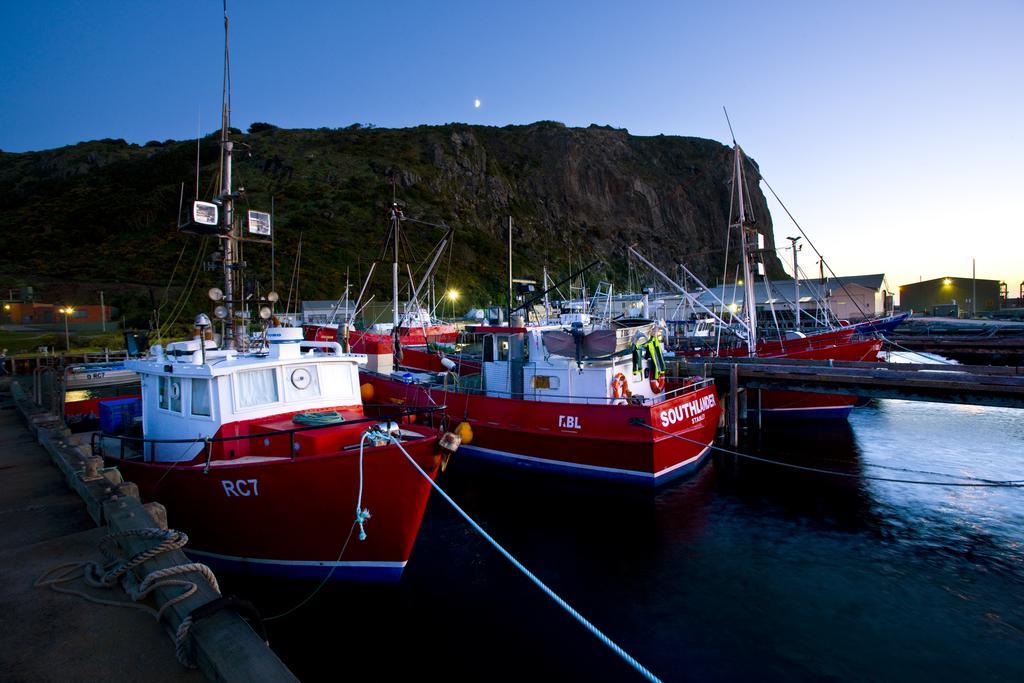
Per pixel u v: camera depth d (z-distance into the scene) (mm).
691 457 14852
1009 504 12594
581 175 167875
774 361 19953
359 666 7023
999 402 13977
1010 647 7387
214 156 100938
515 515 12305
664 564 9883
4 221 73312
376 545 7918
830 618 8125
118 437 9078
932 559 10008
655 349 16156
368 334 24391
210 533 8289
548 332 14453
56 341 38906
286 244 69250
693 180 189000
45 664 3338
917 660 7113
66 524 5934
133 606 4039
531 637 7637
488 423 15312
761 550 10453
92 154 112688
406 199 96438
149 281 55688
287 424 8766
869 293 58562
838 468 15648
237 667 2926
